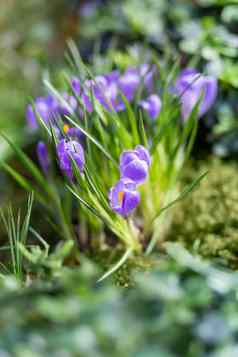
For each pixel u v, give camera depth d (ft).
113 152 2.46
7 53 4.22
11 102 3.78
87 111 2.39
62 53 4.14
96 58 3.13
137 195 2.23
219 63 3.01
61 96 2.50
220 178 2.89
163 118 2.55
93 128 2.46
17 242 2.17
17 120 3.64
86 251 2.59
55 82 3.09
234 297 1.77
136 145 2.36
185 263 1.82
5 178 3.13
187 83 2.54
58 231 2.53
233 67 3.00
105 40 3.62
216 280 1.79
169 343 1.66
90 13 3.76
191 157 3.04
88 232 2.62
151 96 2.53
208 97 2.59
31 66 4.05
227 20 3.22
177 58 2.79
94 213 2.32
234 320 1.70
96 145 2.32
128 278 2.36
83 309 1.69
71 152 2.23
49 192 2.54
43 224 2.72
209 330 1.67
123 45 3.54
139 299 1.72
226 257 2.49
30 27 4.42
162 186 2.59
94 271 2.01
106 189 2.53
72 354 1.64
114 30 3.55
